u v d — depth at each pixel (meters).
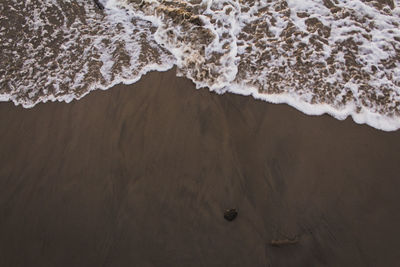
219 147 2.76
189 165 2.70
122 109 3.11
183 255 2.36
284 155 2.68
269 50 3.35
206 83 3.19
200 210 2.51
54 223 2.59
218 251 2.36
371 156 2.62
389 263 2.22
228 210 2.46
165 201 2.57
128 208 2.57
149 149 2.82
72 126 3.08
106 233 2.50
